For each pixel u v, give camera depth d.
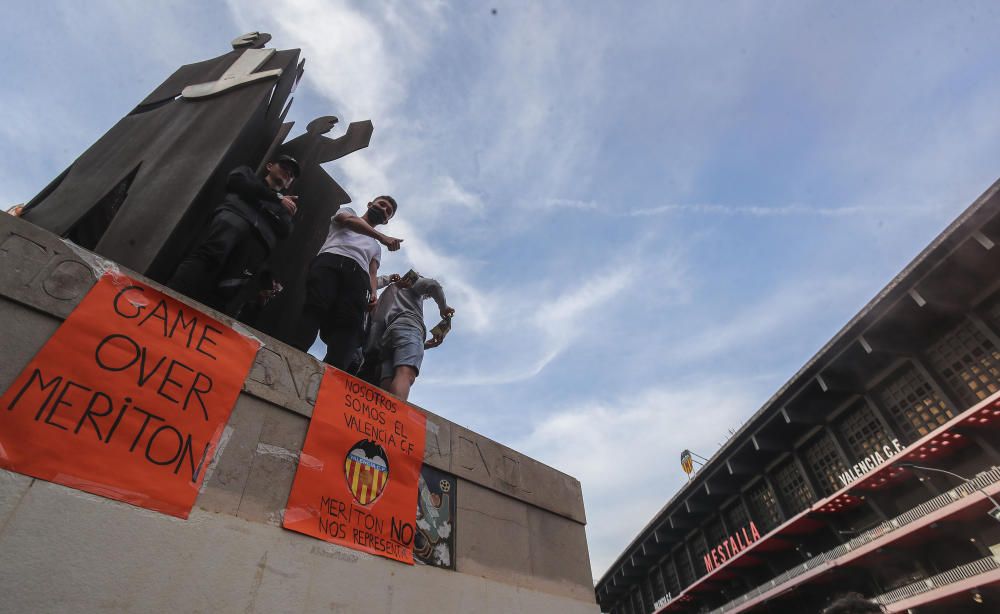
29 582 1.95
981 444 22.08
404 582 3.27
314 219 6.64
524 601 3.95
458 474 4.20
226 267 4.10
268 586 2.62
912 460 24.48
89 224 5.00
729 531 41.22
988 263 22.67
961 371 24.16
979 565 20.11
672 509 45.56
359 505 3.35
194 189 4.61
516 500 4.57
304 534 2.94
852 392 29.36
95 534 2.21
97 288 2.80
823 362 29.38
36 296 2.56
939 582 21.72
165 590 2.28
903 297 25.19
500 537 4.18
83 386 2.50
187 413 2.81
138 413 2.63
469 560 3.81
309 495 3.11
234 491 2.79
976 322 23.42
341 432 3.53
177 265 4.54
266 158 5.86
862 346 27.28
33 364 2.40
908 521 23.73
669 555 51.50
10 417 2.22
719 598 42.62
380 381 5.67
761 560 36.25
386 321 5.69
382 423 3.86
